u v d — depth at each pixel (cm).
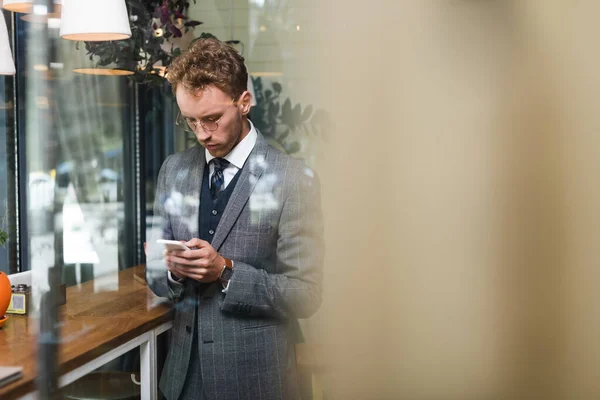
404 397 72
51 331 113
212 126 102
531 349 67
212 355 109
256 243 102
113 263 129
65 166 127
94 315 114
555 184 65
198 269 107
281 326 99
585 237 64
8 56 149
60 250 125
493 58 65
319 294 78
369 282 72
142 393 113
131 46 126
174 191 113
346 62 71
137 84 130
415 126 69
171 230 113
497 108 66
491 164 66
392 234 71
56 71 124
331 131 74
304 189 86
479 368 68
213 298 109
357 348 74
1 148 183
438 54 66
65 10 122
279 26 86
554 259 65
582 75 63
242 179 103
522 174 65
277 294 95
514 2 62
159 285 114
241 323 106
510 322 67
